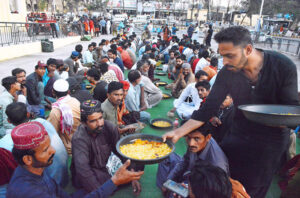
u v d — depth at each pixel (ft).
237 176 6.66
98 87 12.25
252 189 6.59
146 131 13.44
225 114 9.55
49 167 7.85
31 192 4.64
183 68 18.78
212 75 16.69
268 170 6.18
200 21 137.39
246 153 6.19
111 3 169.68
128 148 6.53
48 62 16.11
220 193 3.99
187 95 15.07
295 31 90.22
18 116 8.46
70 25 62.39
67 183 8.89
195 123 6.09
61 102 9.61
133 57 30.99
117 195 8.54
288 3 106.11
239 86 5.86
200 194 4.07
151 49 32.68
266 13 110.42
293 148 9.49
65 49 46.34
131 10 175.94
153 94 17.66
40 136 4.55
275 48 53.67
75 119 10.00
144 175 9.90
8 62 31.01
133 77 13.89
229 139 6.82
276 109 5.24
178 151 11.80
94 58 28.60
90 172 7.20
